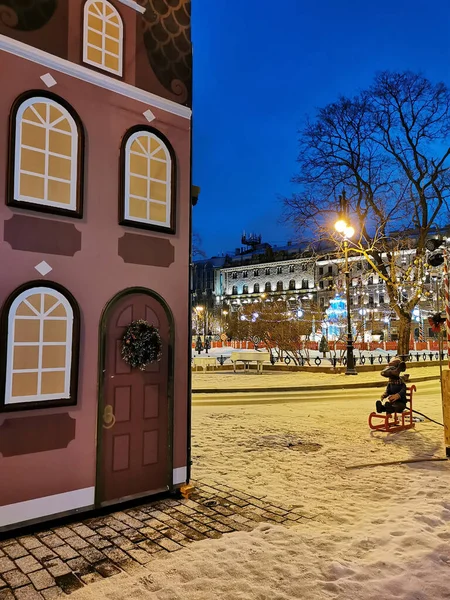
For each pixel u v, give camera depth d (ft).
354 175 84.94
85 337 15.87
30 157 14.92
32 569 12.13
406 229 89.81
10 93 14.67
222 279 294.25
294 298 249.55
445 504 16.70
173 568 11.98
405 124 81.51
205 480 19.86
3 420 14.11
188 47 20.07
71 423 15.40
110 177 16.88
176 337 18.43
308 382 59.06
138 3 18.42
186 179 19.36
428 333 169.37
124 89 17.43
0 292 14.17
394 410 29.58
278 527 14.58
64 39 16.11
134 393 17.04
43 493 14.73
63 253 15.52
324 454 24.21
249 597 10.66
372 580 11.44
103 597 10.71
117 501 16.30
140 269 17.48
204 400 45.60
